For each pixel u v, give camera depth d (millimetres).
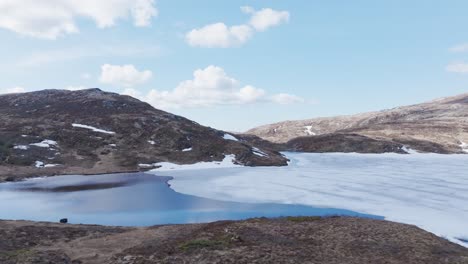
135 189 62375
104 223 40156
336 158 131750
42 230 30828
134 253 24109
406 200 52125
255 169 92688
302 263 21672
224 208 47531
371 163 109938
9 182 71000
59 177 78125
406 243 25969
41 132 105188
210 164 99438
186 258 22328
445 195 55688
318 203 50500
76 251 25578
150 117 127062
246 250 23703
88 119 122812
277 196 55719
